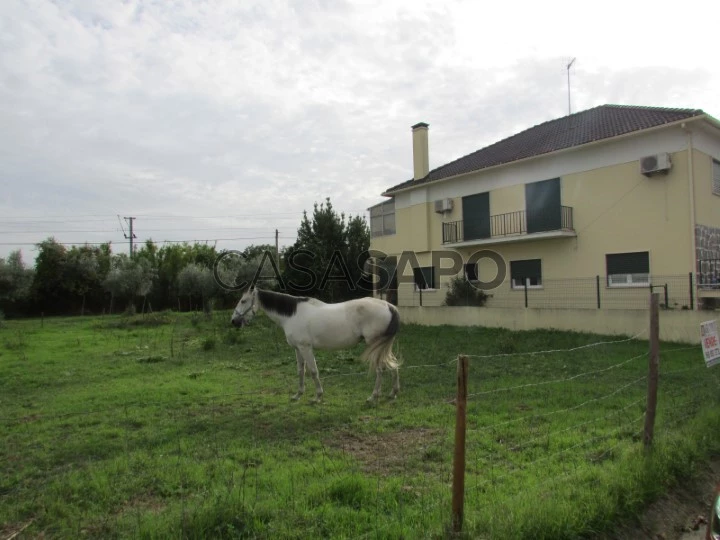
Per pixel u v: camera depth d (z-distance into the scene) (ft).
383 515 12.26
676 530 12.84
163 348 48.39
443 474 15.29
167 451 18.13
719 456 16.76
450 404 24.47
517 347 42.91
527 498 12.50
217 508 12.01
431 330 57.52
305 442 19.04
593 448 17.22
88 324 81.66
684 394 24.52
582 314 49.21
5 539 11.96
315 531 11.46
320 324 25.88
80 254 123.13
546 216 60.95
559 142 61.62
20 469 16.89
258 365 37.58
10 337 59.62
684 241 48.83
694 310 42.06
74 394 28.78
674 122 47.93
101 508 13.50
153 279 119.75
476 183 69.62
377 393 25.72
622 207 53.67
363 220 95.55
